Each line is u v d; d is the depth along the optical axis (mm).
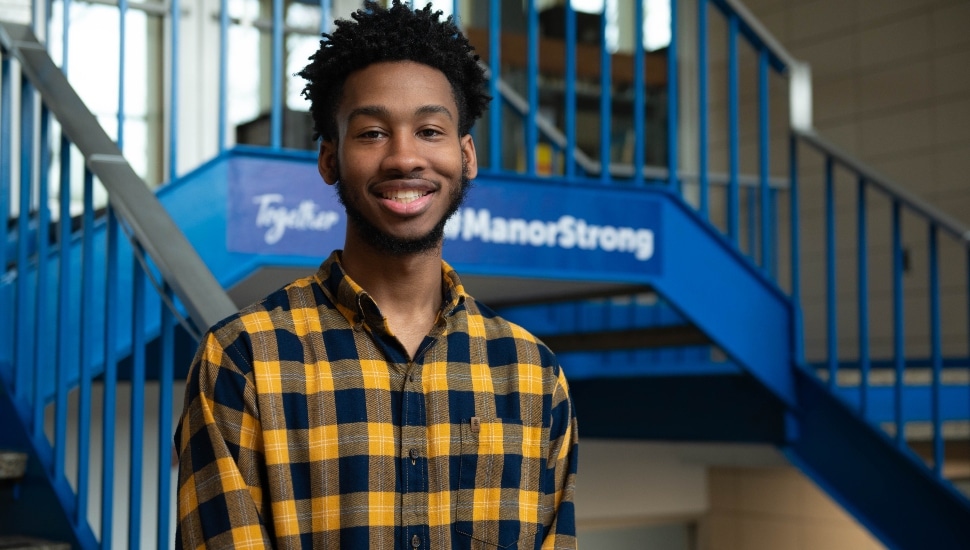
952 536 2990
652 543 5184
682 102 6176
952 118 5086
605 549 4988
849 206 5465
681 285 3154
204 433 1025
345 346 1069
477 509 1071
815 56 5730
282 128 4219
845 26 5594
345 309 1089
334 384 1049
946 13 5137
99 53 4102
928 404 3473
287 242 2553
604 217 3029
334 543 1014
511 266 2873
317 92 1155
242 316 1066
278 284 3045
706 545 5281
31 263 2389
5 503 2250
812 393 3322
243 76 4359
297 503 1015
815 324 5582
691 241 3180
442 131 1112
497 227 2861
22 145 2285
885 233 5293
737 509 5234
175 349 3705
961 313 4977
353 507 1017
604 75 3125
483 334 1154
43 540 2084
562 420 1181
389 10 1133
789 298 3346
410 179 1085
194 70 4254
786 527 5039
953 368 4480
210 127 4281
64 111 2086
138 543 1890
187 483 1029
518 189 2898
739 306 3256
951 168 5074
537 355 1169
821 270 5578
